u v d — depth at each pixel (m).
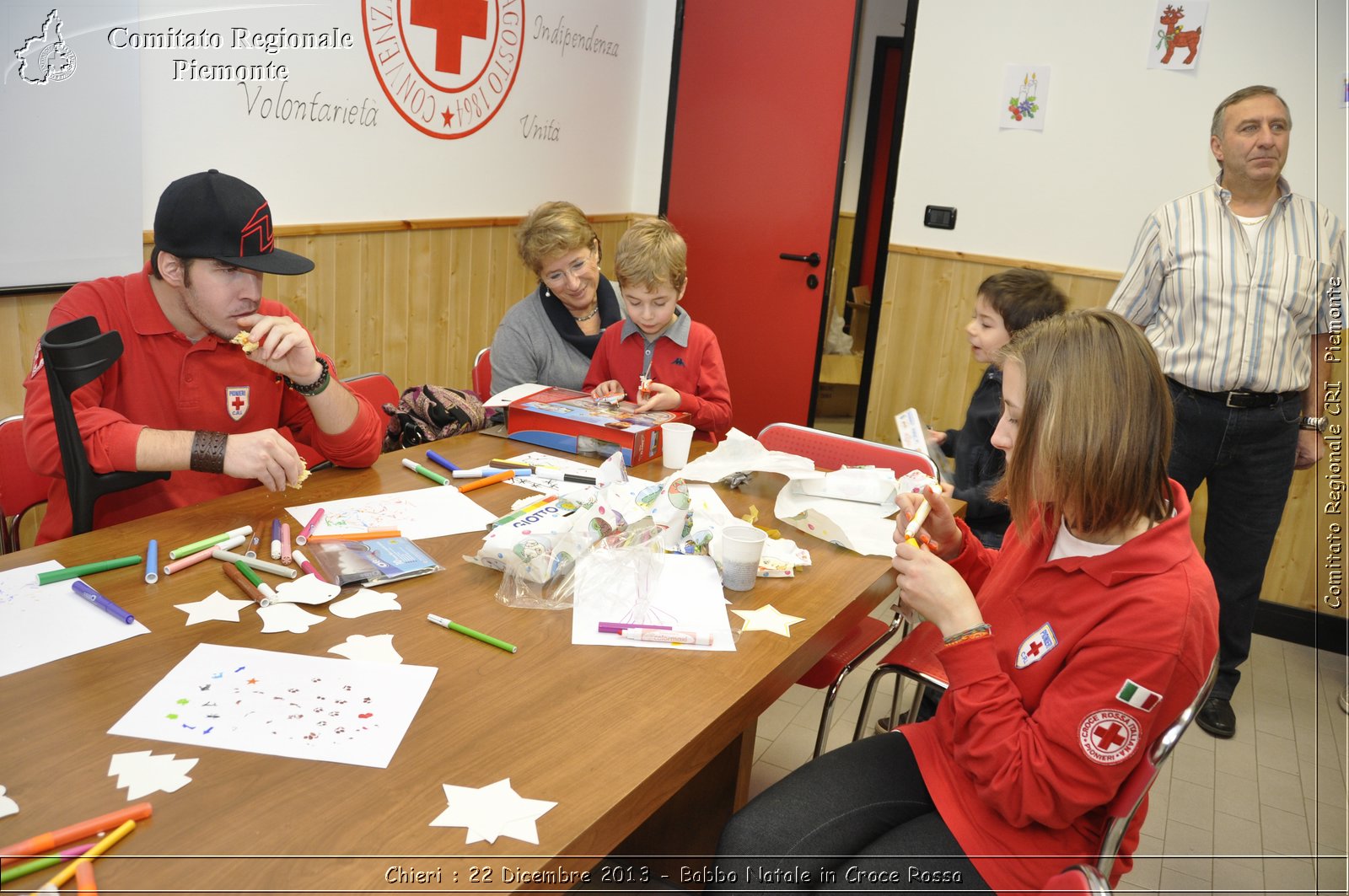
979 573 1.56
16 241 2.37
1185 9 3.36
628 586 1.36
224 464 1.49
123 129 2.54
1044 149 3.71
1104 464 1.07
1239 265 2.60
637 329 2.43
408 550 1.43
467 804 0.88
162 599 1.23
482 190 3.84
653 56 4.66
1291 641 3.37
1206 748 2.58
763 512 1.79
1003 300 2.35
